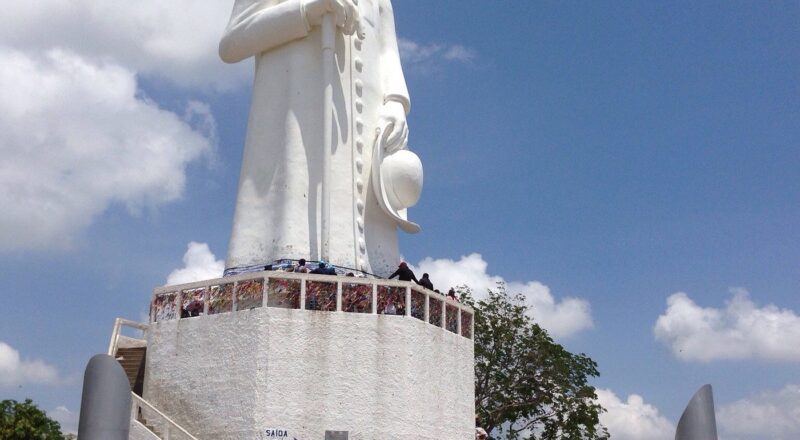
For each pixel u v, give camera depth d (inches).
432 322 984.9
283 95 1087.0
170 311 973.2
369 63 1161.4
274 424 869.8
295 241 1031.0
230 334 914.1
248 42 1093.1
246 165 1091.3
